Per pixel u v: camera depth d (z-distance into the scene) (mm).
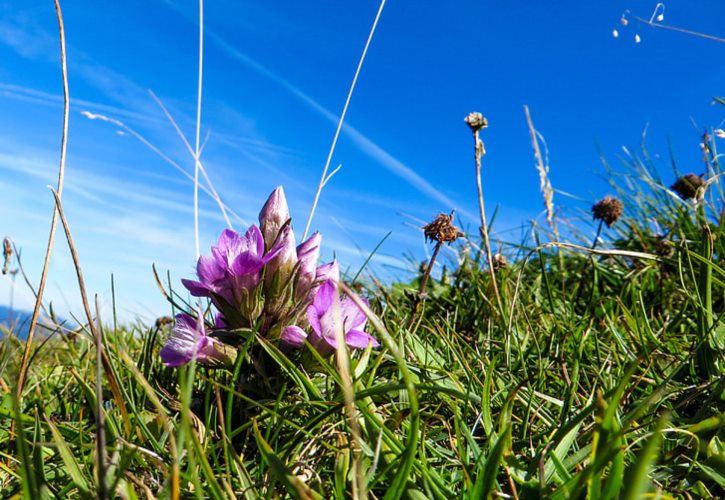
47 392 203
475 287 289
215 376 151
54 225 138
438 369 153
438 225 207
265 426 139
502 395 151
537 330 232
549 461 108
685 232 353
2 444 145
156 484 110
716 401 140
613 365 190
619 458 84
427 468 105
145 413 139
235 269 139
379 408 138
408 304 307
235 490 110
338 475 99
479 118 216
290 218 145
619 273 318
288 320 146
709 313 167
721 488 109
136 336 318
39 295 139
